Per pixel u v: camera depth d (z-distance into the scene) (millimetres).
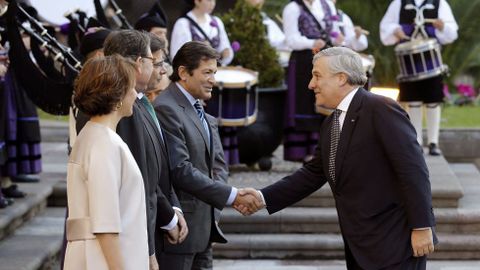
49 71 7180
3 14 6910
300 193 6035
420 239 5383
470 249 8703
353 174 5504
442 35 10859
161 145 5656
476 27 16938
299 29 9984
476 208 9023
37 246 7777
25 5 7480
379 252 5449
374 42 16328
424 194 5371
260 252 8703
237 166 10750
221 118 9648
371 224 5473
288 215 8844
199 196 5867
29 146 9125
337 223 8875
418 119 11164
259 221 8844
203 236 6051
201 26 9898
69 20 8141
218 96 9617
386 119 5434
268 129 10180
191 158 5961
